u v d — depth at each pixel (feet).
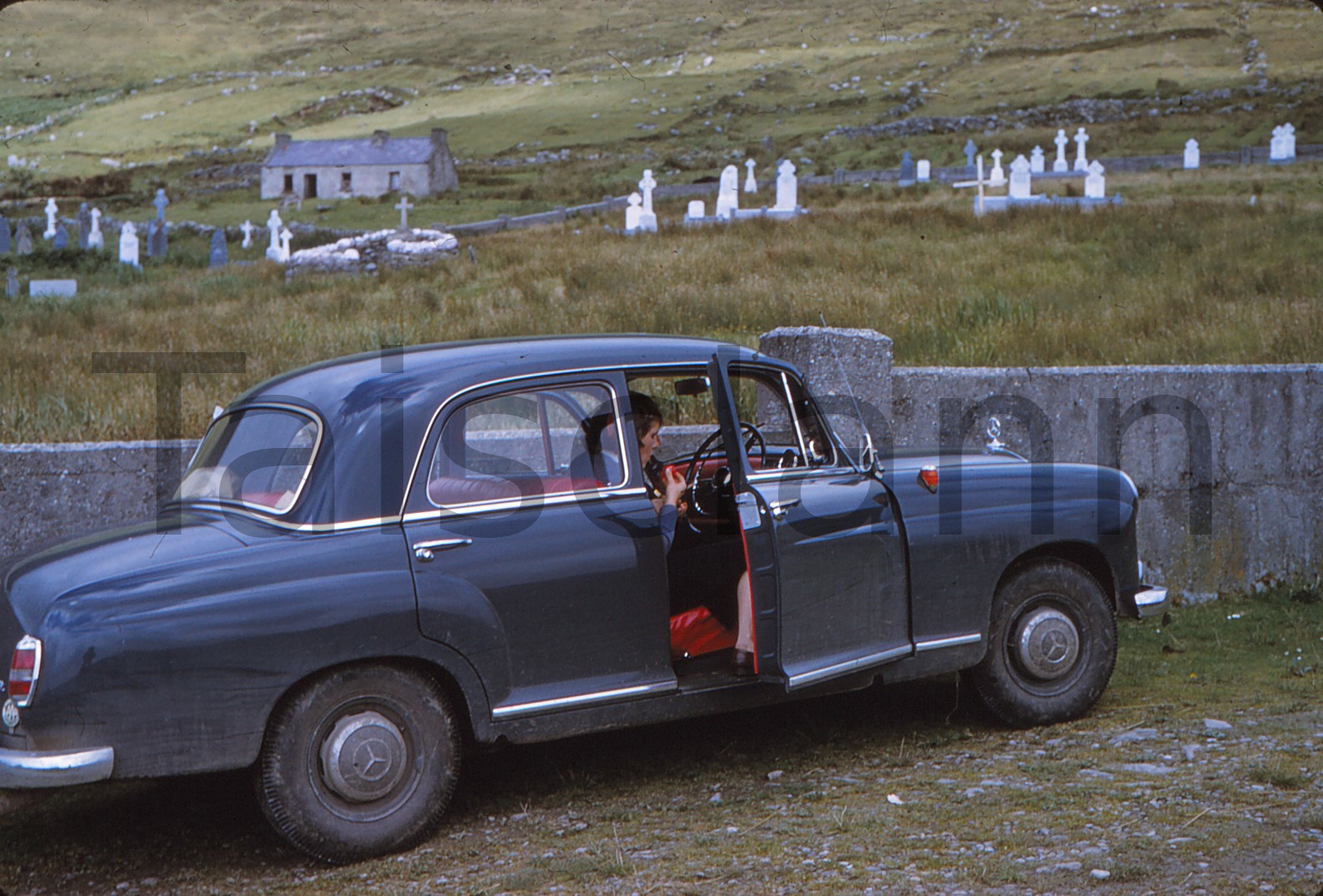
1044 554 18.56
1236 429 27.25
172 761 13.12
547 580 14.84
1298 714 18.49
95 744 12.85
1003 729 18.29
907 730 18.38
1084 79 307.99
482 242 88.63
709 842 13.98
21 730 12.82
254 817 15.71
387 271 75.87
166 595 13.20
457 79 450.71
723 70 407.64
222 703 13.24
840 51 427.74
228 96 454.81
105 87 494.18
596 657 15.19
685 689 15.74
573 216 138.31
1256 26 363.97
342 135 358.43
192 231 165.58
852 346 24.52
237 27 617.21
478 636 14.40
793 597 15.79
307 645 13.52
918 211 83.56
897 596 17.10
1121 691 20.33
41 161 338.34
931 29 459.32
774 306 49.21
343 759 13.80
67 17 613.11
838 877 12.66
